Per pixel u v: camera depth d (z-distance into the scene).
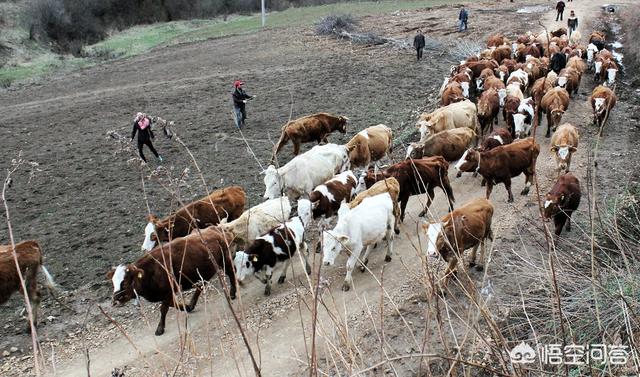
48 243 13.20
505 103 17.52
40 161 19.06
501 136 14.74
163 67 34.12
